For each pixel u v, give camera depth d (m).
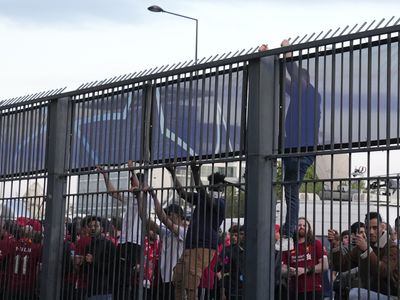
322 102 6.95
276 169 7.23
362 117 6.61
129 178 8.64
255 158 7.19
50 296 9.48
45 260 9.57
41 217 9.83
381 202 6.46
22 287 10.05
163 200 8.20
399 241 6.19
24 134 10.48
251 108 7.33
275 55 7.36
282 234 7.04
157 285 8.11
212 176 7.73
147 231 8.29
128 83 8.82
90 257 9.01
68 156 9.65
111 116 9.05
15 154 10.62
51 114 9.89
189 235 7.89
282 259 7.09
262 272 7.02
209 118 7.87
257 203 7.09
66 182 9.63
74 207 9.41
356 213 6.62
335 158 6.85
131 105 8.80
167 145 8.30
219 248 7.61
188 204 7.95
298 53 7.21
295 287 6.87
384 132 6.45
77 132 9.55
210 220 7.66
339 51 6.88
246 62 7.54
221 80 7.82
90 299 8.94
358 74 6.70
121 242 8.62
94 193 9.09
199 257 7.77
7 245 10.48
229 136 7.62
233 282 7.46
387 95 6.45
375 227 6.50
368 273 6.32
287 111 7.23
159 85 8.52
